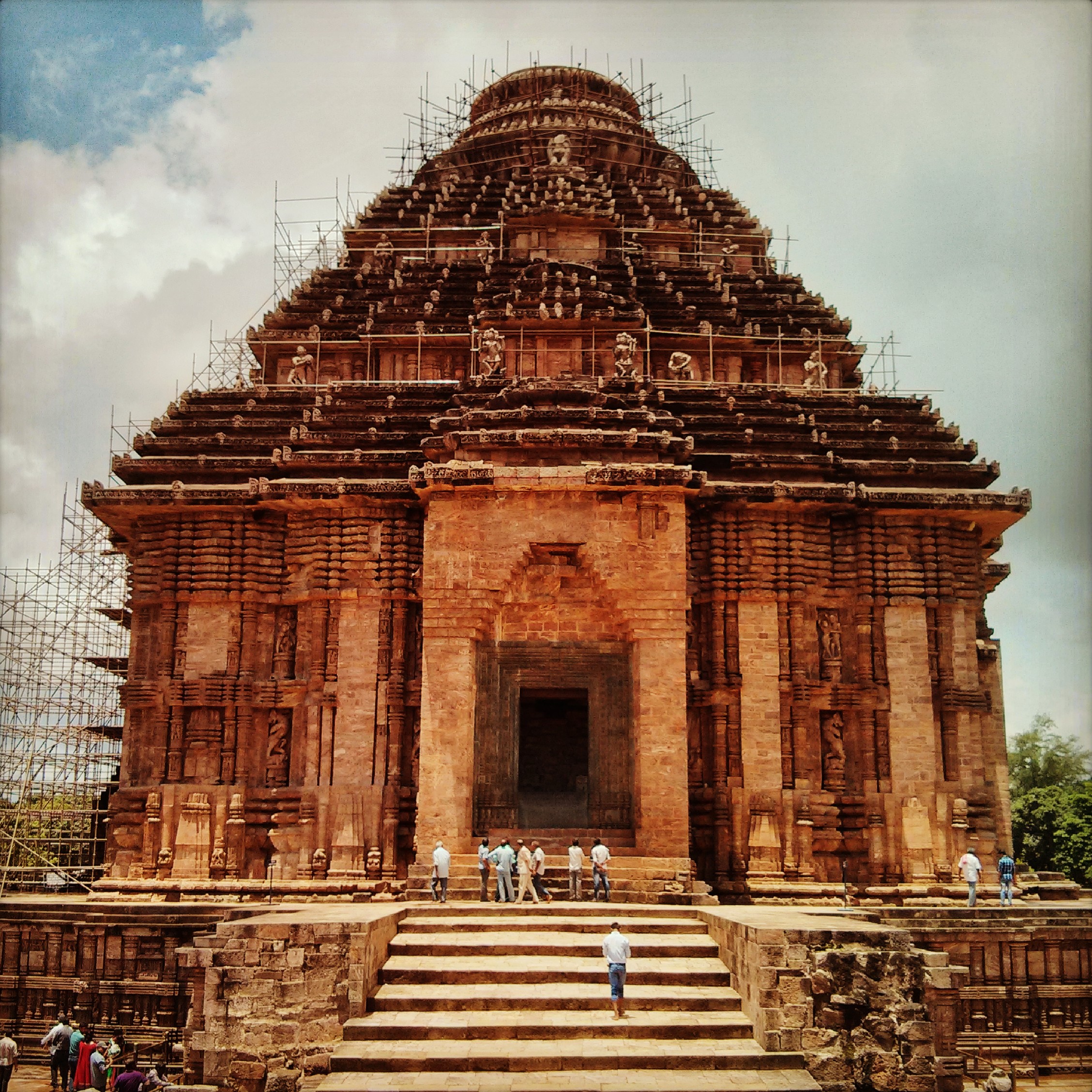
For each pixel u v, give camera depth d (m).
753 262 55.06
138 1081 28.27
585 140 58.22
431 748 35.03
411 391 43.47
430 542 36.41
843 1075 22.77
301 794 38.03
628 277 48.00
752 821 37.72
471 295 47.81
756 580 39.38
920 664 39.28
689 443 37.38
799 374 48.12
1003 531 42.00
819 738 39.28
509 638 36.91
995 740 44.34
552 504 36.44
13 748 46.50
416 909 29.50
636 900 32.03
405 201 55.25
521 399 38.50
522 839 35.12
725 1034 23.77
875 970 23.61
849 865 38.09
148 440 41.94
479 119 62.31
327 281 50.47
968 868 35.09
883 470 40.50
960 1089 23.84
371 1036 23.53
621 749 36.22
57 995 33.81
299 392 44.44
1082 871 64.88
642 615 35.81
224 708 39.12
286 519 40.50
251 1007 24.34
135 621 40.28
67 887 46.72
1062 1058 32.72
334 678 38.81
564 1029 23.67
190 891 36.72
